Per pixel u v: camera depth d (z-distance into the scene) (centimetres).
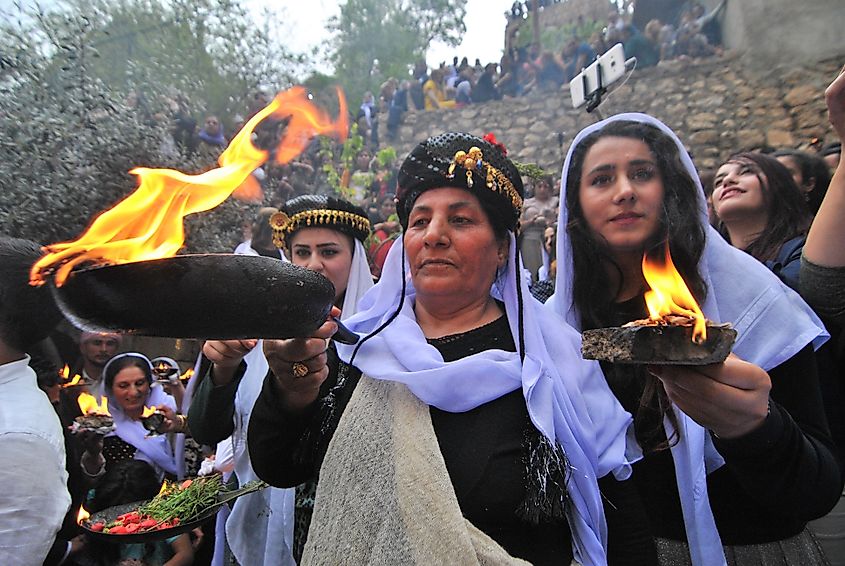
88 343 265
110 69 477
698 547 123
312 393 114
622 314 143
